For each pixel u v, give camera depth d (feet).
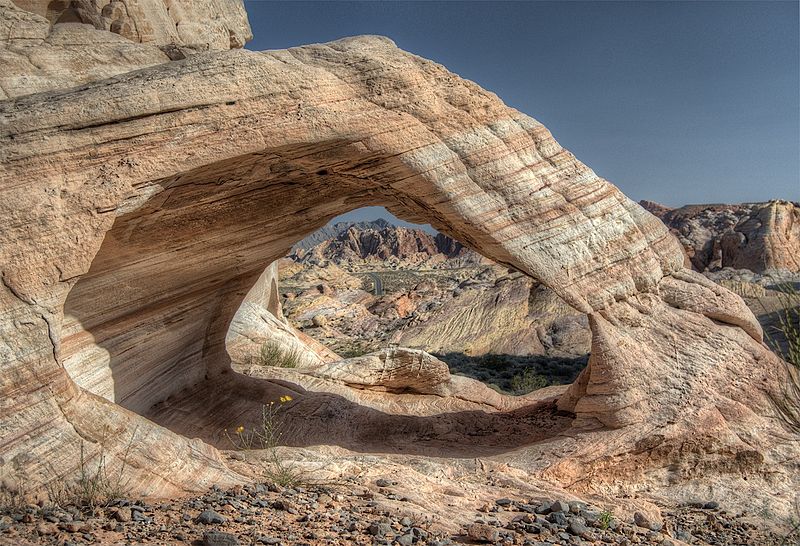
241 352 52.65
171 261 30.35
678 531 24.04
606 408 30.89
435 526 19.63
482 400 44.83
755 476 30.42
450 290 242.37
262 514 18.69
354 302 245.45
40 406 20.01
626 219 33.30
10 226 20.66
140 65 33.22
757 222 268.82
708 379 31.63
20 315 20.38
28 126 21.39
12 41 30.63
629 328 32.35
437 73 29.25
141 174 23.08
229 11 49.08
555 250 30.96
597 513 23.38
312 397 39.27
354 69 27.48
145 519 17.20
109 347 30.01
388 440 35.96
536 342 139.85
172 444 22.20
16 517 16.79
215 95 24.14
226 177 27.22
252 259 34.60
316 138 26.22
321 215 34.24
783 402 29.94
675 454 30.35
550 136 31.99
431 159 28.73
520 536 19.49
